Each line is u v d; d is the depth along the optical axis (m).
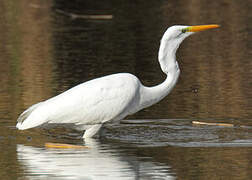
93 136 12.52
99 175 10.01
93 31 26.44
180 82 17.77
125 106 12.32
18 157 11.04
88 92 12.17
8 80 17.86
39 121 11.96
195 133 12.67
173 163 10.61
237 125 13.19
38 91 16.34
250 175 9.94
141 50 22.53
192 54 22.05
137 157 10.99
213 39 24.83
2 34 25.91
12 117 13.72
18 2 33.53
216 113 14.20
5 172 10.21
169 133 12.70
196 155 11.08
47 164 10.62
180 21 27.88
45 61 20.77
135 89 12.40
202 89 16.77
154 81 17.78
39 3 33.41
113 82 12.30
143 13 30.69
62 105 12.05
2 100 15.31
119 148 11.62
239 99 15.49
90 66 19.86
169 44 12.73
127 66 19.88
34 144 11.94
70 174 10.05
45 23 28.42
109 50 22.62
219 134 12.55
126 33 25.88
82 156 11.08
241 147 11.55
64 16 30.23
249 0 34.28
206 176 9.91
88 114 12.09
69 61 20.73
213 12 30.56
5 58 21.27
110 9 32.19
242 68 19.47
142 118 13.96
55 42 24.19
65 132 12.98
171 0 34.88
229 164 10.52
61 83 17.33
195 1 34.31
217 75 18.53
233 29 26.58
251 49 22.62
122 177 9.91
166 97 15.95
